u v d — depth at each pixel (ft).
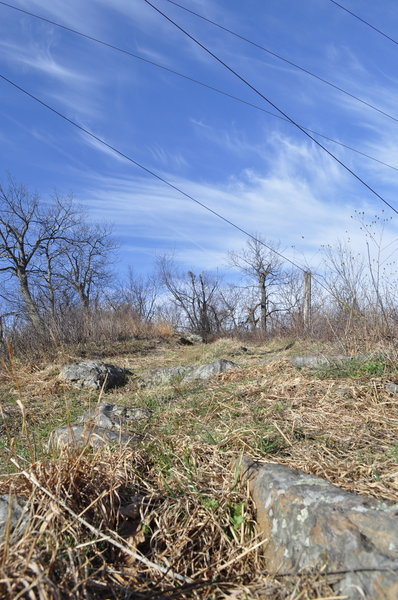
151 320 80.07
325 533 6.84
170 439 11.87
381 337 19.24
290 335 53.06
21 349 39.81
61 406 22.80
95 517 8.14
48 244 98.22
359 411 12.73
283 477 8.49
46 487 8.33
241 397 15.30
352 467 9.43
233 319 114.21
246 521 8.23
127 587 7.06
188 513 8.65
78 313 56.34
